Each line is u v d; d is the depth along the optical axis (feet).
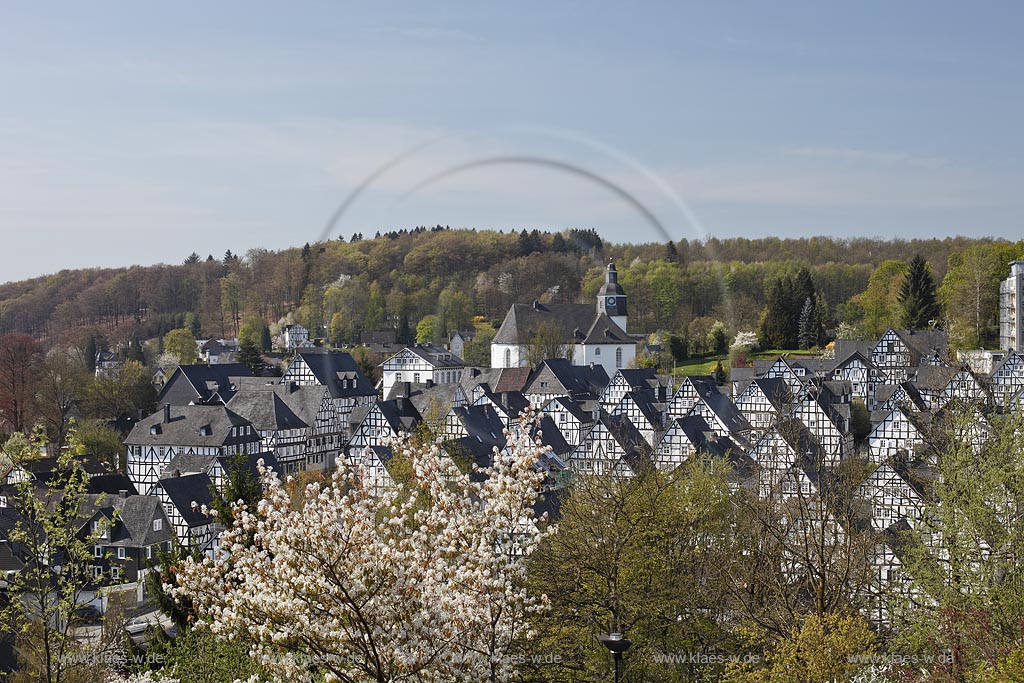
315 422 358.02
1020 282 422.82
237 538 65.51
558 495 167.32
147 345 619.26
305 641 63.52
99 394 386.11
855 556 124.88
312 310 562.25
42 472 239.71
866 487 171.63
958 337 428.97
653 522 122.93
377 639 65.41
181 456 280.10
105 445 316.19
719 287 511.81
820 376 271.28
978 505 113.19
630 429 274.98
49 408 354.13
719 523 136.98
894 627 118.11
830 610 115.85
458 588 70.59
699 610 125.39
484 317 541.34
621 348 473.26
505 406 336.08
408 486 93.76
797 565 138.41
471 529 72.23
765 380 294.87
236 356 538.88
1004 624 99.50
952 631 94.27
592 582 111.86
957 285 480.23
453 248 558.15
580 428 322.14
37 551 103.86
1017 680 78.18
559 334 461.78
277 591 63.26
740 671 106.73
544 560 110.22
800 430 169.48
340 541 63.67
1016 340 423.64
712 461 167.22
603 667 108.37
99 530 105.40
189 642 117.50
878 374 361.92
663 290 507.71
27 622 109.50
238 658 107.45
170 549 210.59
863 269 608.60
